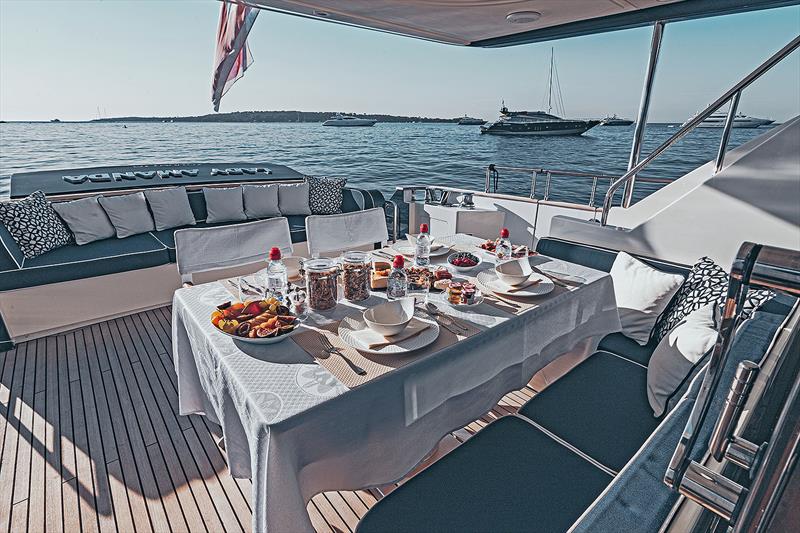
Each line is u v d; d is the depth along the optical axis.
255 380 0.99
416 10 2.55
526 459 1.17
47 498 1.49
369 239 2.51
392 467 1.09
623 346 1.92
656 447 0.64
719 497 0.35
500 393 1.38
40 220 2.89
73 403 2.01
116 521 1.41
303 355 1.10
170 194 3.62
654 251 2.42
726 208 2.17
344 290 1.48
